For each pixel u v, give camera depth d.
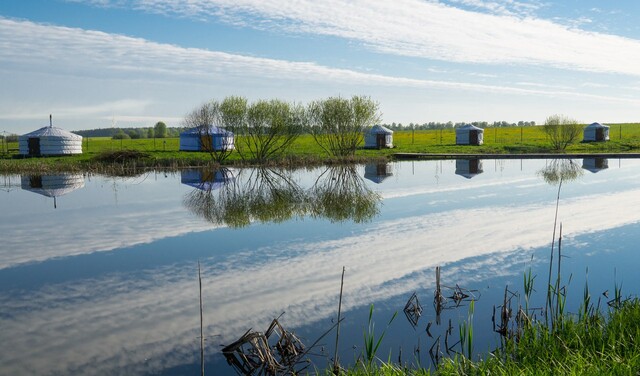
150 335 8.38
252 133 45.12
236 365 7.26
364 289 10.38
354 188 27.20
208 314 9.24
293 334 7.57
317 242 14.80
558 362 5.88
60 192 27.00
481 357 6.91
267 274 11.65
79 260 13.28
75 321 9.09
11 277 11.85
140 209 21.27
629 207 19.66
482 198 22.95
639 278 10.68
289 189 27.19
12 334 8.55
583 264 11.83
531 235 15.09
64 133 49.31
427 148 58.19
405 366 6.64
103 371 7.13
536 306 9.09
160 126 104.00
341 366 7.02
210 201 23.33
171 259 13.23
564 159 46.06
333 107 46.97
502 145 60.12
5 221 18.83
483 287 10.35
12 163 40.00
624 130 80.31
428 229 16.33
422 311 9.05
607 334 6.87
